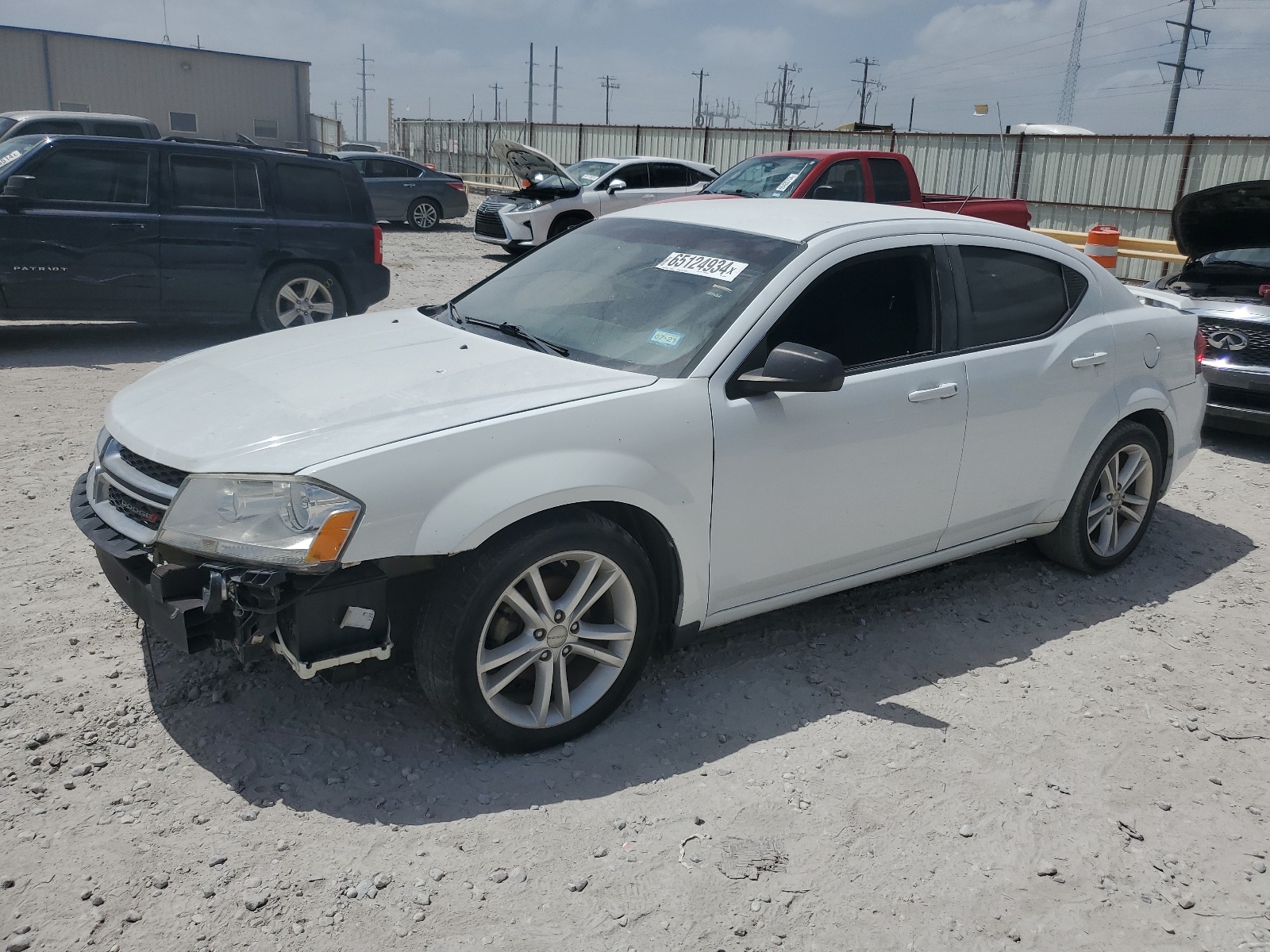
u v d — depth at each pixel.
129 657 3.37
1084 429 4.21
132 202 8.12
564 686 3.00
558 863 2.54
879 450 3.49
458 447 2.71
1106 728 3.36
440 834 2.61
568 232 4.34
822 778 2.97
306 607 2.58
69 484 5.02
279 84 35.19
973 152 19.16
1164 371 4.57
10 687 3.14
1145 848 2.77
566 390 3.00
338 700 3.19
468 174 35.31
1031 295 4.09
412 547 2.61
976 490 3.88
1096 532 4.61
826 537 3.48
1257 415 6.66
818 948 2.33
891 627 4.00
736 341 3.21
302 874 2.43
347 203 9.19
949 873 2.61
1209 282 7.52
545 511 2.86
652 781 2.90
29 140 7.89
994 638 3.97
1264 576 4.77
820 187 10.73
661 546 3.13
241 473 2.60
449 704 2.82
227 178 8.55
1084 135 17.48
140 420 3.03
